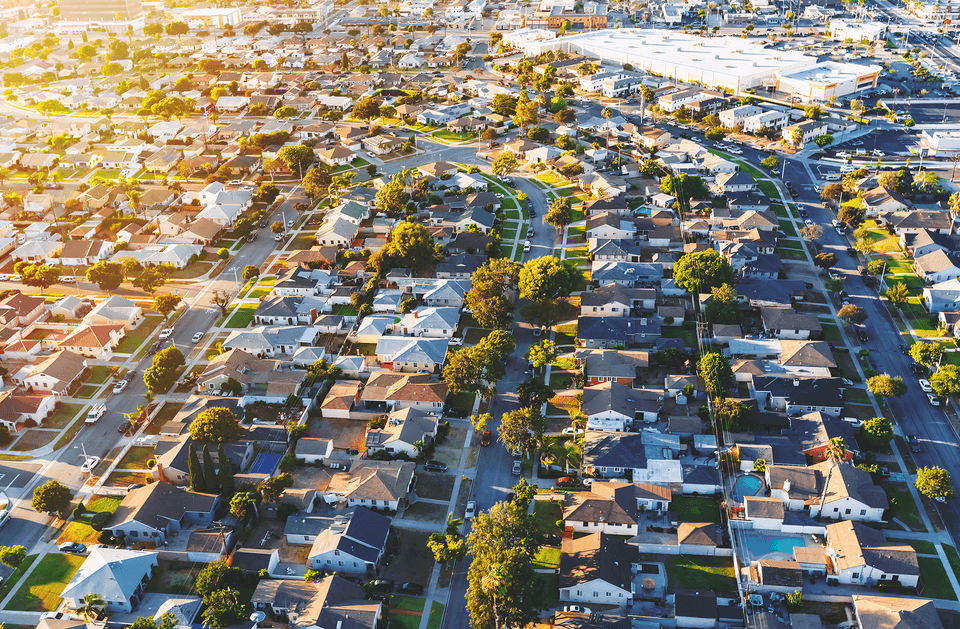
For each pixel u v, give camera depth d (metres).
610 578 125.25
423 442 158.12
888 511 140.88
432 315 198.50
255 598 124.50
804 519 139.38
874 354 187.12
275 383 177.62
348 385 178.12
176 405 176.38
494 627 117.25
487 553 121.88
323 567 133.12
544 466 155.12
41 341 196.12
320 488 151.75
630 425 164.62
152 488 145.50
